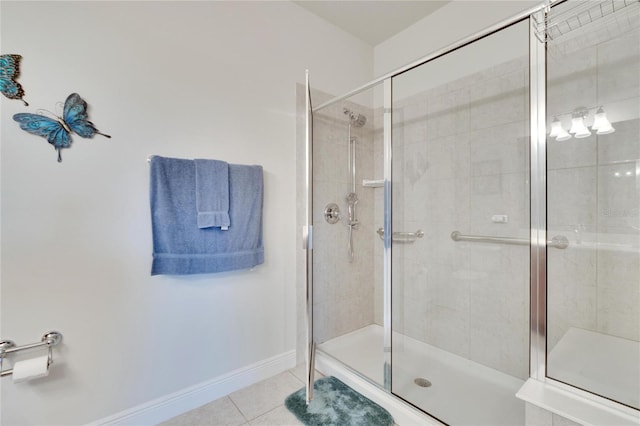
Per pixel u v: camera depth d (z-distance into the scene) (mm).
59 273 1306
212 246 1658
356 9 2199
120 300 1452
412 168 2223
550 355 1448
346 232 2408
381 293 2549
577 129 1505
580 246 1510
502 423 1461
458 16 2084
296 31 2141
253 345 1923
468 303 1971
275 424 1552
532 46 1602
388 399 1662
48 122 1270
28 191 1240
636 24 1355
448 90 2043
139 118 1496
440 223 2094
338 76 2412
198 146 1686
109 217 1418
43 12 1264
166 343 1591
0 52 1187
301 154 2152
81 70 1345
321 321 2262
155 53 1547
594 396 1139
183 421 1569
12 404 1217
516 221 1759
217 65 1763
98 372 1401
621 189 1406
